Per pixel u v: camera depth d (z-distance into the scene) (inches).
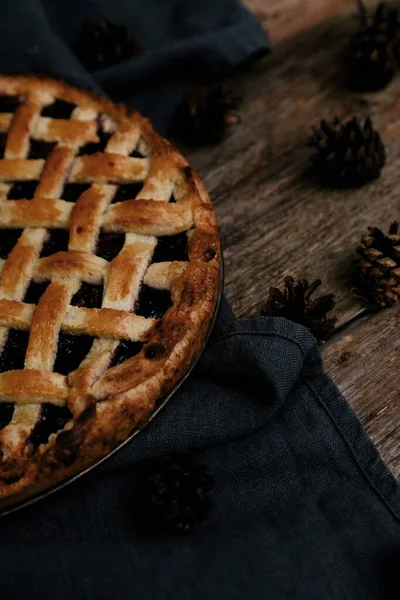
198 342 27.4
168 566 25.8
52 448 26.0
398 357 29.3
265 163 33.5
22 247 28.6
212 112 33.5
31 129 30.9
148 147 30.4
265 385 28.1
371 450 27.5
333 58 36.4
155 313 27.8
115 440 26.5
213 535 26.4
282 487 27.4
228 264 31.2
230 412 27.8
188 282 27.6
